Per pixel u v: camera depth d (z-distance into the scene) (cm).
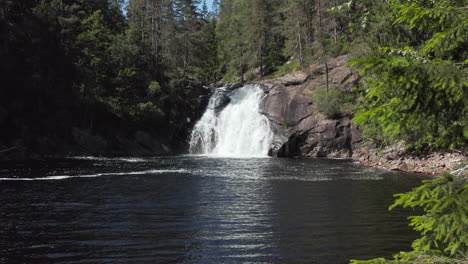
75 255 731
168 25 6988
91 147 4009
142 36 6719
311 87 4353
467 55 401
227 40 9238
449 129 384
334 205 1238
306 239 845
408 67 330
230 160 3362
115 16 7281
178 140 4884
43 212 1132
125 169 2462
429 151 2478
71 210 1165
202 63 7994
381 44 1625
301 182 1825
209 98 5200
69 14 5097
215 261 698
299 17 5912
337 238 849
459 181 350
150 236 872
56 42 4309
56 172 2227
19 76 3678
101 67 4991
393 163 2589
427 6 430
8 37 3634
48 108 3891
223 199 1370
